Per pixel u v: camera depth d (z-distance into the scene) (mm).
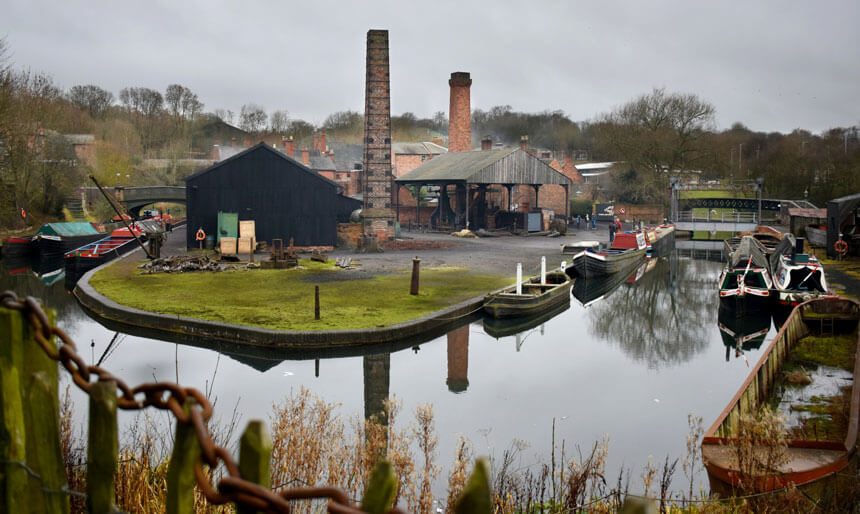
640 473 9141
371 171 42000
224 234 38938
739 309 22922
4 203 47406
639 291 30438
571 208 81312
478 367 15656
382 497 1226
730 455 8031
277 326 17281
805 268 24000
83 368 1732
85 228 43719
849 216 38875
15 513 1884
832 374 14008
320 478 6625
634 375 15273
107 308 20125
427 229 64188
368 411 11898
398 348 17312
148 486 5289
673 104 66438
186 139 99812
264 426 1368
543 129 115062
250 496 1291
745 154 84812
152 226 52281
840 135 63438
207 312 19266
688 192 64438
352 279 27500
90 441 1618
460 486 6336
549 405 12711
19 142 47562
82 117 90000
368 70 41438
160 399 1590
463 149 70438
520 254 40344
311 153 90188
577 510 6652
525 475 8266
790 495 7148
